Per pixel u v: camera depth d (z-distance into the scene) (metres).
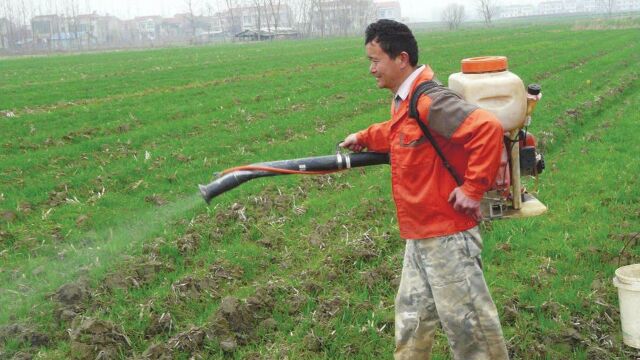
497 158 3.64
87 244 7.71
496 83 3.84
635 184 9.51
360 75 24.59
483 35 52.50
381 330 5.55
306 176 10.11
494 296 6.11
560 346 5.26
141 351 5.44
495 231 7.75
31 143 13.59
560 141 12.78
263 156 11.84
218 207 8.75
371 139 4.25
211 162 11.44
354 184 9.97
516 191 4.10
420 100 3.79
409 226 3.98
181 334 5.40
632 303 4.96
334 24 105.00
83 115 16.97
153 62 35.53
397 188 3.98
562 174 10.24
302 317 5.81
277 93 20.06
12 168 11.34
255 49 46.62
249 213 8.51
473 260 3.95
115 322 5.79
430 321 4.13
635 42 37.38
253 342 5.50
